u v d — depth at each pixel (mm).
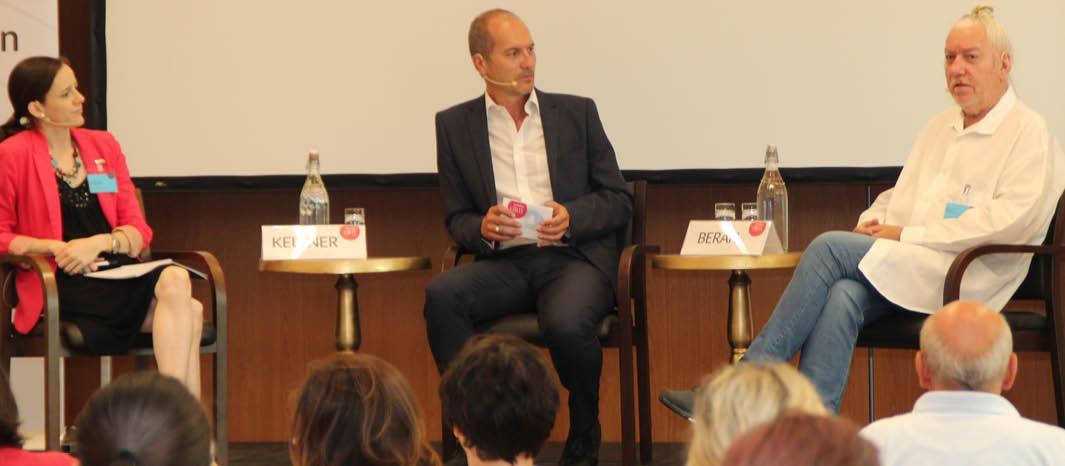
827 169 5848
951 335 2838
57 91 5008
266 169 6145
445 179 5391
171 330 4723
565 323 4781
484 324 5070
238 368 6496
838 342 4414
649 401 5488
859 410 6188
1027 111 4734
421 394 6418
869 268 4441
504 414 2588
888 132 5828
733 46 5910
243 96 6148
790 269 6160
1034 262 4699
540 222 4922
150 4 6160
